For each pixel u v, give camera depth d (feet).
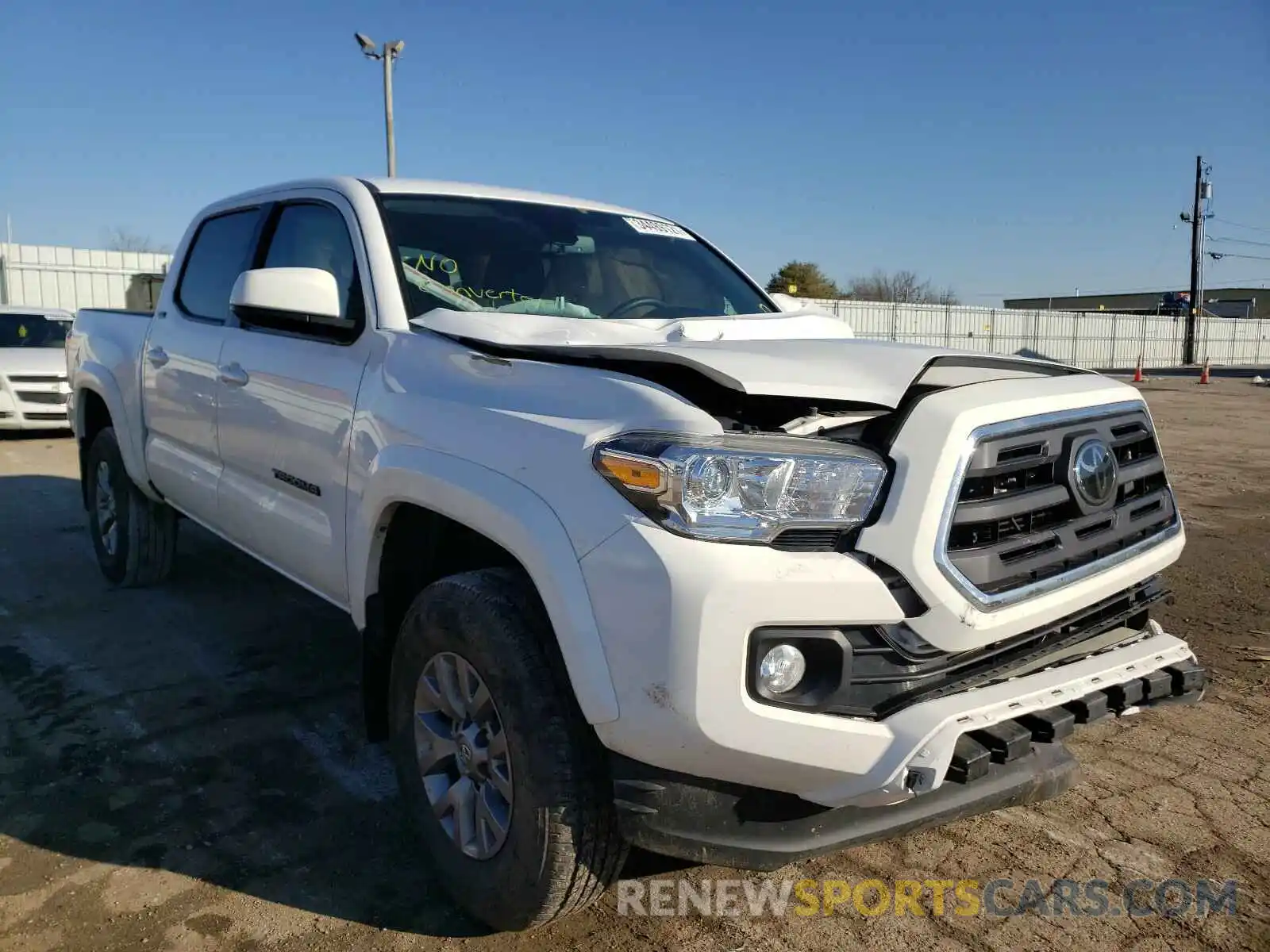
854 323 122.11
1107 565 8.39
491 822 8.11
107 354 16.88
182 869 9.35
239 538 13.19
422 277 10.84
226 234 14.51
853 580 6.89
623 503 7.02
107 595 17.67
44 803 10.49
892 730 7.02
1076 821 10.46
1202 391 83.76
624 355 7.88
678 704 6.61
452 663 8.52
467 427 8.43
